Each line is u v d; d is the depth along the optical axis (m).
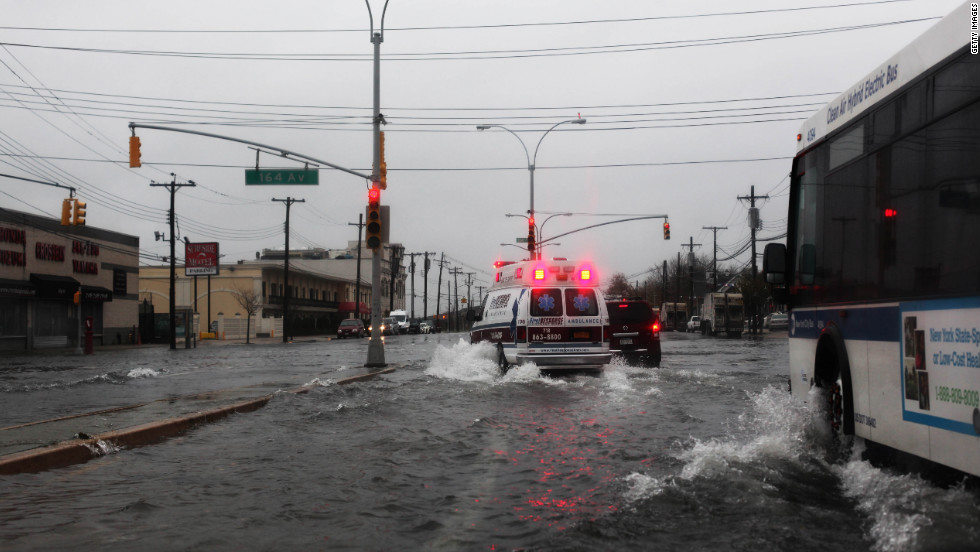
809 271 7.86
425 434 9.34
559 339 17.53
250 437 9.45
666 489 6.03
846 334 6.68
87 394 15.70
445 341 53.56
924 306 5.15
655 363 20.75
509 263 21.03
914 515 4.88
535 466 7.34
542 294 17.62
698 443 7.91
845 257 6.75
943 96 4.98
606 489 6.29
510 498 6.09
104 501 6.15
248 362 28.03
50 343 44.25
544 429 9.64
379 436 9.23
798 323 8.26
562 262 17.77
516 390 14.70
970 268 4.54
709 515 5.39
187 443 9.09
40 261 43.50
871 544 4.72
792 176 8.55
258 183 23.83
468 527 5.28
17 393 16.06
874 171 6.12
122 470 7.46
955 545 4.41
